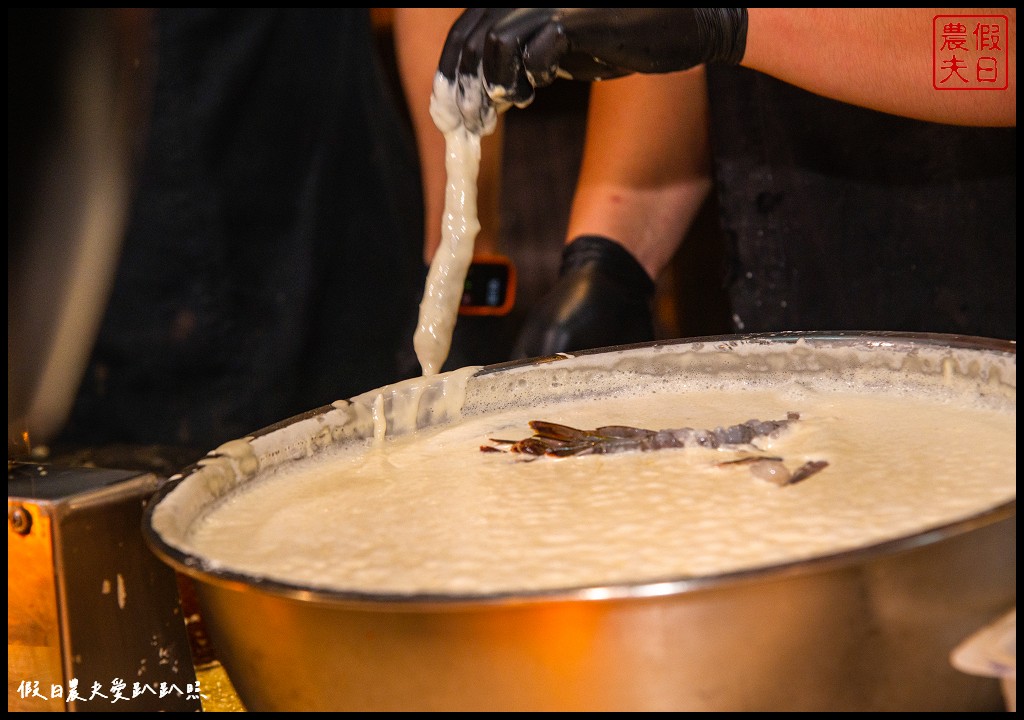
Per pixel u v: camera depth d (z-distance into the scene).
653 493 0.89
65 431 2.15
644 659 0.70
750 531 0.82
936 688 0.73
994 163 1.31
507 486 0.92
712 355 1.07
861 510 0.84
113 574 0.85
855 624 0.70
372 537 0.86
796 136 1.38
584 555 0.81
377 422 1.01
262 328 2.17
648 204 1.43
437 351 1.02
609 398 1.07
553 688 0.71
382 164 2.17
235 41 2.02
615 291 1.37
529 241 2.45
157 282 2.10
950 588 0.71
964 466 0.89
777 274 1.42
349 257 2.21
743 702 0.71
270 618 0.73
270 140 2.10
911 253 1.36
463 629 0.70
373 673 0.72
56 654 0.83
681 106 1.41
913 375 1.01
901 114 1.16
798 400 1.03
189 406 2.16
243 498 0.93
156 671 0.86
